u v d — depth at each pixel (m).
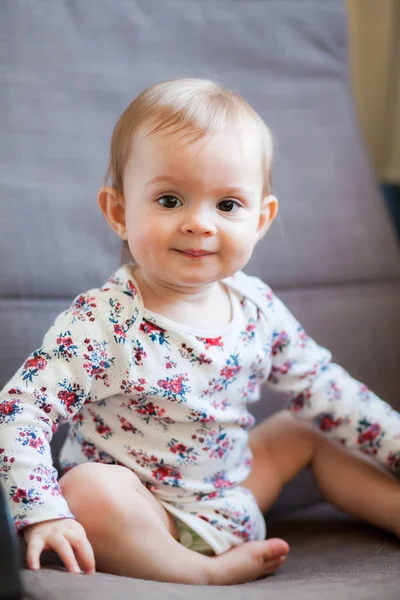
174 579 0.88
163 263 0.92
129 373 0.93
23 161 1.31
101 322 0.93
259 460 1.12
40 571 0.76
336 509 1.20
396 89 1.95
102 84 1.39
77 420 0.98
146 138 0.92
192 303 1.00
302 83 1.50
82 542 0.80
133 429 0.96
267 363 1.05
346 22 1.55
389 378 1.34
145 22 1.44
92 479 0.86
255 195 0.95
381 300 1.40
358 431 1.10
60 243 1.28
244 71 1.47
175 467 0.97
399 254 1.46
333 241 1.41
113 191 0.99
